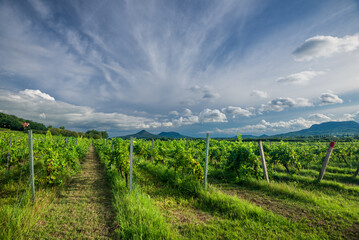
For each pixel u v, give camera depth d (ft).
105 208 15.62
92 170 33.37
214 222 13.15
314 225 12.64
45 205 15.57
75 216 14.12
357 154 43.62
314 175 28.48
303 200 17.48
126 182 22.54
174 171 25.35
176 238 10.66
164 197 18.61
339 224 12.72
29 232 11.75
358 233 11.57
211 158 37.58
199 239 11.02
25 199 15.83
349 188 20.63
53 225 12.73
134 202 14.89
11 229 11.14
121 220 12.26
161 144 52.37
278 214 14.52
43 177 20.86
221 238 11.14
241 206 14.87
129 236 11.04
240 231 11.85
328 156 23.32
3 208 13.44
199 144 41.68
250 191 20.70
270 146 34.06
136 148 41.50
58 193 19.49
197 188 19.80
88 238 11.25
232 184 23.71
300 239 10.96
